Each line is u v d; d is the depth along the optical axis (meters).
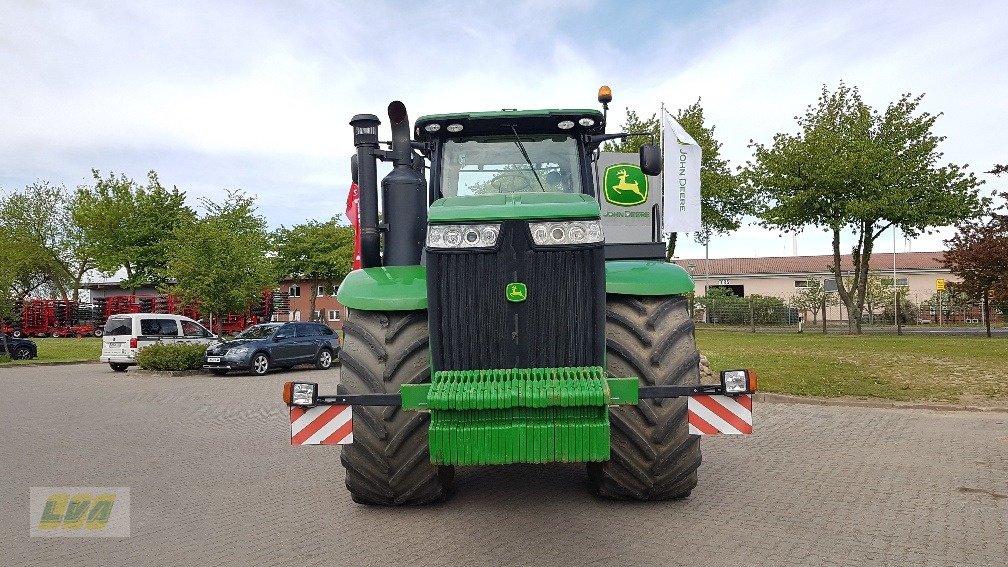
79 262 53.78
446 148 6.10
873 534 4.86
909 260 55.25
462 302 4.48
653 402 5.10
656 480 5.21
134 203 44.53
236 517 5.65
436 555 4.56
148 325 22.52
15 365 25.02
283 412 12.06
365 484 5.34
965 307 41.34
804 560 4.37
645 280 5.10
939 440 8.12
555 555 4.49
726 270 58.00
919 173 27.50
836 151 28.09
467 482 6.46
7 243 47.00
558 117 5.87
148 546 4.99
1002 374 13.34
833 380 12.82
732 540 4.74
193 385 17.14
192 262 24.12
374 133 5.58
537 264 4.46
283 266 47.59
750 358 17.14
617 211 14.23
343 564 4.47
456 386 4.23
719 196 32.97
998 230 23.39
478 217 4.46
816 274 53.06
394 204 5.64
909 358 16.70
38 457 8.29
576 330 4.47
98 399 14.34
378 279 5.23
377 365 5.00
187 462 7.93
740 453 7.59
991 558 4.40
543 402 4.11
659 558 4.41
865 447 7.82
